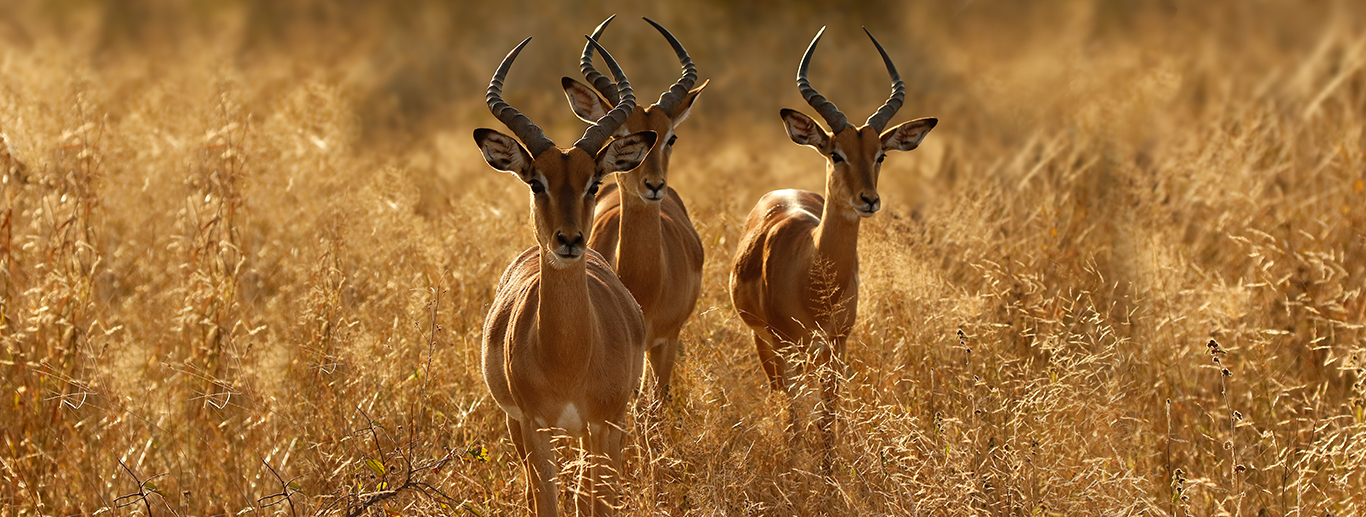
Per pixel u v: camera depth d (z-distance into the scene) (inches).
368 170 1804.9
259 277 1242.0
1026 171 1764.3
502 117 849.5
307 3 3056.1
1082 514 784.9
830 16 3314.5
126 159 1374.3
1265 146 1539.1
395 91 2805.1
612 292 929.5
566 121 2684.5
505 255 1307.8
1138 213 1396.4
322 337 1067.3
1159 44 2170.3
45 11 2746.1
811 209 1347.2
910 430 847.7
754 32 3304.6
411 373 1015.0
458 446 928.9
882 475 809.5
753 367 1200.8
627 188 1061.1
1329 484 852.0
